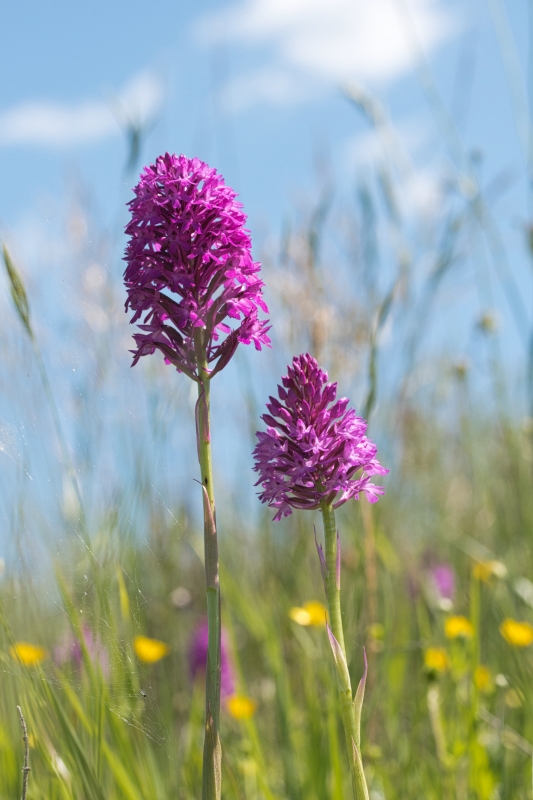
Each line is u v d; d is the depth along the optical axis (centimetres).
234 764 78
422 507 127
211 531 56
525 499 102
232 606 96
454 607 100
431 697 75
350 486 57
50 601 63
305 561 100
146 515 71
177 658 93
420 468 123
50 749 63
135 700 65
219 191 57
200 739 81
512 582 95
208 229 57
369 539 78
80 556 63
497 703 84
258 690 94
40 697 62
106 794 65
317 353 93
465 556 113
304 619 82
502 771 75
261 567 105
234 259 57
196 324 56
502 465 114
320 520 104
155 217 56
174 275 56
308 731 79
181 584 103
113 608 63
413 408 120
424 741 81
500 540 112
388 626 88
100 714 61
